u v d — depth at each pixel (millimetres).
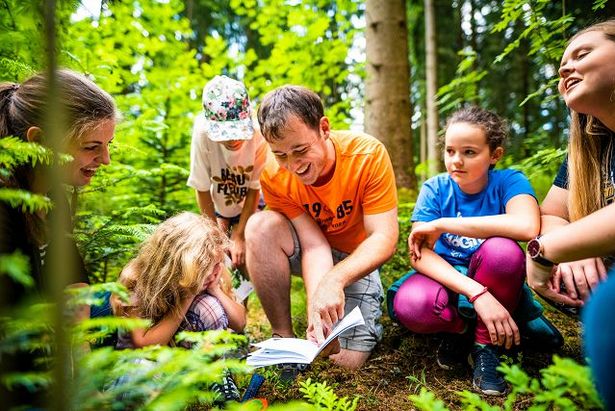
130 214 2453
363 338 2090
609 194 1561
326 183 2131
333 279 1887
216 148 2609
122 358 1032
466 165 1923
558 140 6883
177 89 4152
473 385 1753
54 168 879
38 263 1290
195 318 1871
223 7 8766
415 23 8141
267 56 8758
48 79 845
